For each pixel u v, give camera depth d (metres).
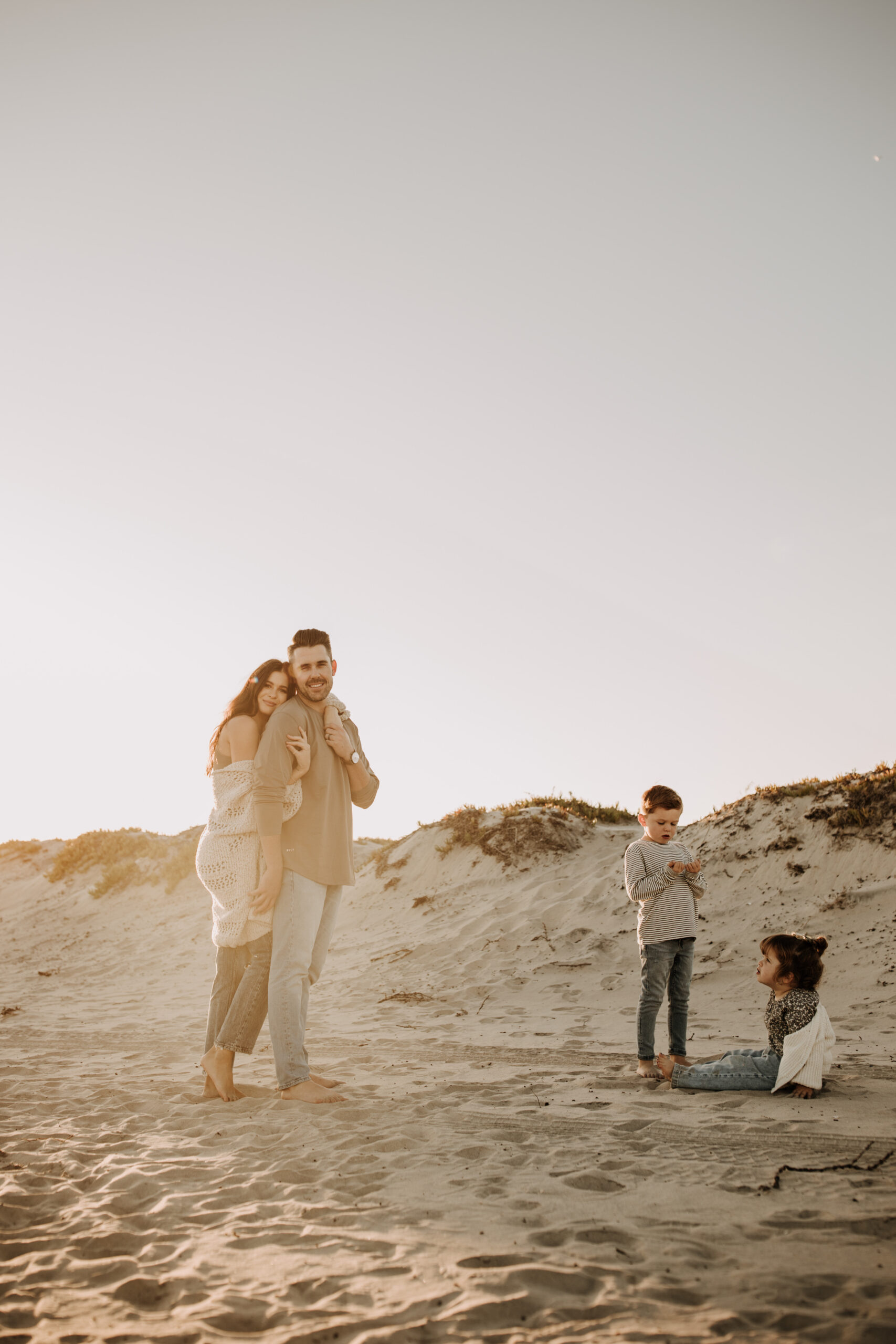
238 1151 3.28
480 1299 1.94
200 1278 2.12
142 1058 5.58
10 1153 3.30
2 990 11.02
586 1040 5.87
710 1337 1.73
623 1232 2.33
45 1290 2.08
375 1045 5.88
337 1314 1.90
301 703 4.52
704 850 10.41
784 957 4.27
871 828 9.26
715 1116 3.62
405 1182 2.85
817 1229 2.31
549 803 14.52
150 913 15.73
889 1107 3.67
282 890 4.27
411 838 14.39
